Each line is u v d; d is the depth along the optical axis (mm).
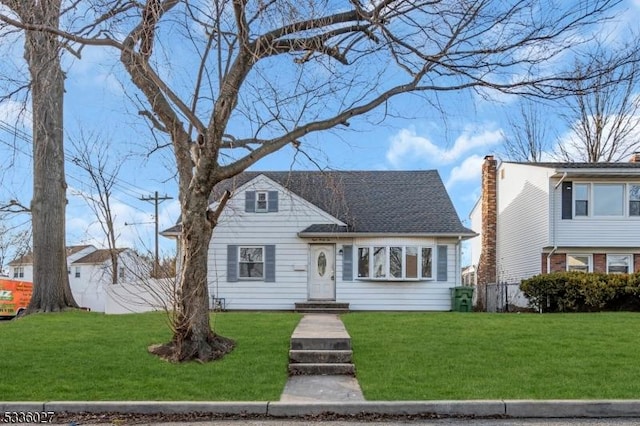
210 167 9055
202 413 6984
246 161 9297
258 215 21062
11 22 8297
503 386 7637
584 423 6590
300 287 20781
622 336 10852
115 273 27547
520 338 10680
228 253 20953
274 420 6793
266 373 8422
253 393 7477
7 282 24578
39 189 16312
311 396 7387
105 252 44531
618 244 21219
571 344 10117
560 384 7699
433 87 9258
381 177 24406
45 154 16234
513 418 6828
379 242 20578
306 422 6688
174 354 9180
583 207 21531
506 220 26422
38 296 16172
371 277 20484
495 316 14266
